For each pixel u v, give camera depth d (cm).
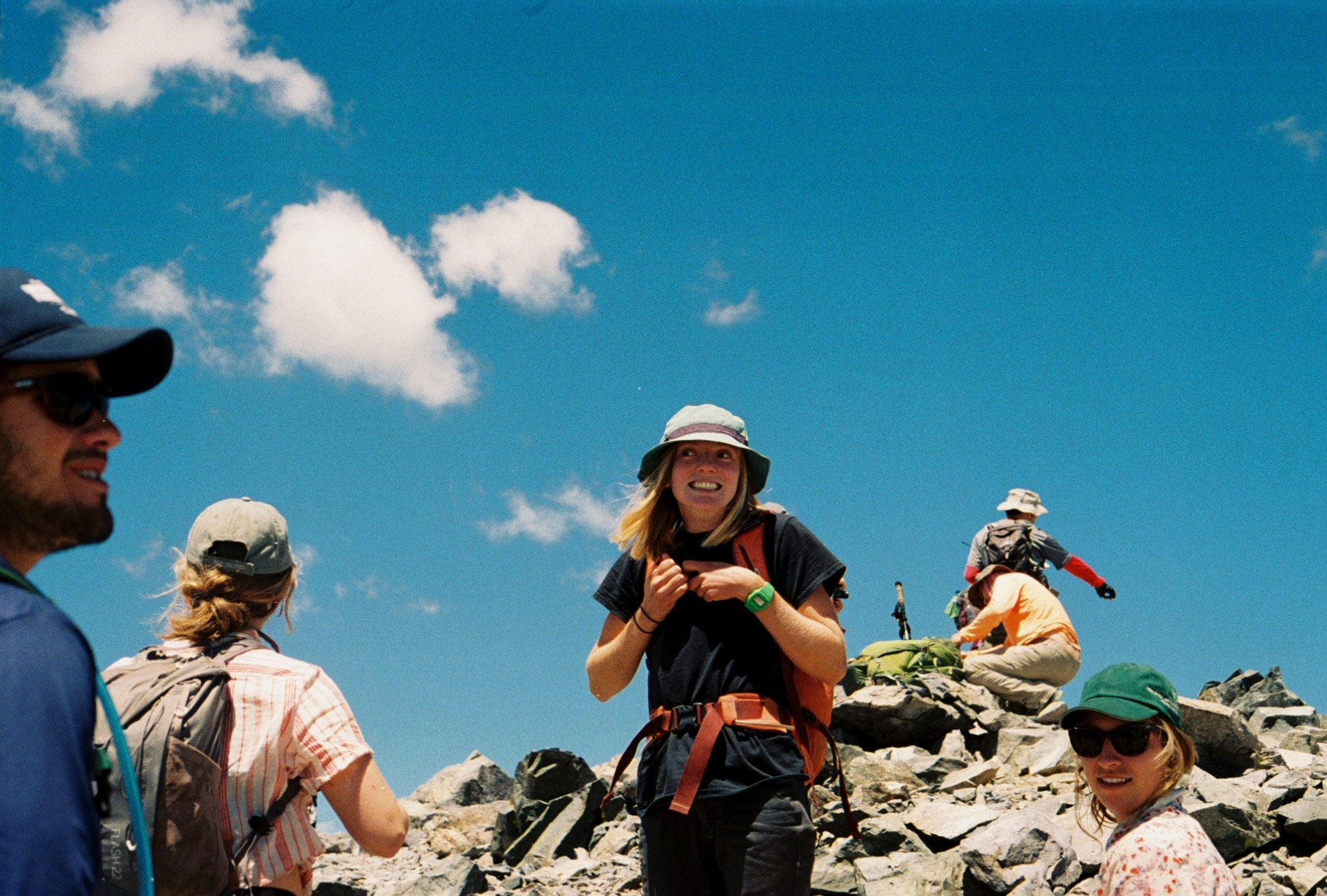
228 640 347
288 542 370
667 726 412
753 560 429
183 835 297
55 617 168
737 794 392
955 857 717
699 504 431
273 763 328
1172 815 329
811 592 422
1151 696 338
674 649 421
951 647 1136
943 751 930
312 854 337
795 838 395
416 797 1073
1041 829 705
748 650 415
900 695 953
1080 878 702
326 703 340
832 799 836
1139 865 316
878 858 723
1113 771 337
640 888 766
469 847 921
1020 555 1129
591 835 880
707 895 411
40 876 147
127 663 340
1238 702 1107
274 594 363
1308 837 716
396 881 850
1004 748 926
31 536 189
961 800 843
